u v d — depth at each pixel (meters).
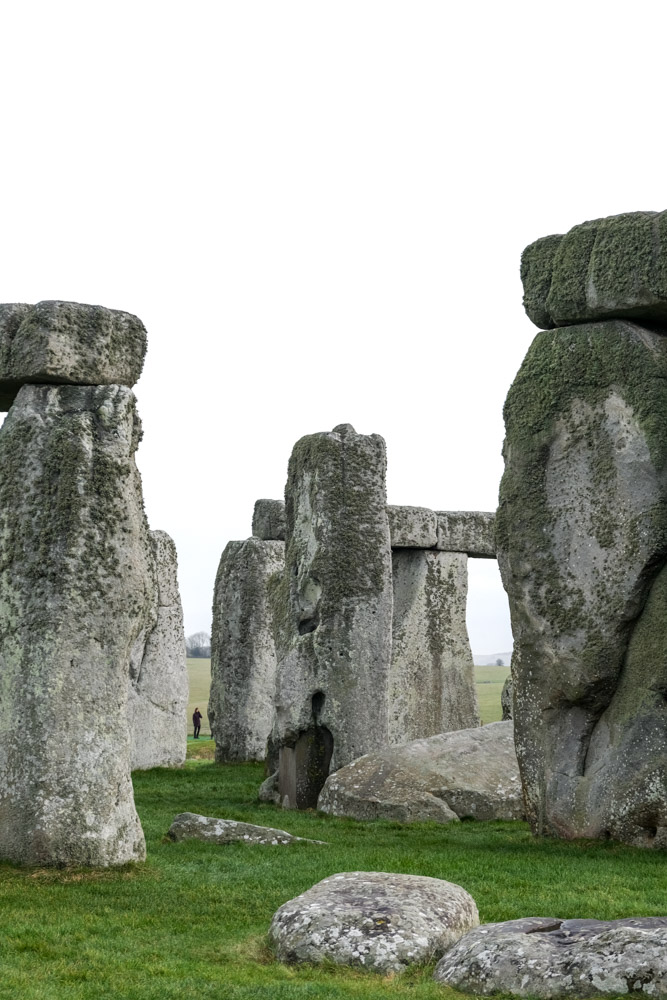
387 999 7.08
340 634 16.69
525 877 10.57
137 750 22.03
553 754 13.24
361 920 7.90
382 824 14.27
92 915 8.92
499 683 71.88
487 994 7.14
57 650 10.05
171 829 11.91
